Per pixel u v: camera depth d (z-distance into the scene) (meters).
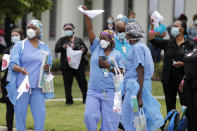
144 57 19.61
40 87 21.14
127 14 59.62
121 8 59.81
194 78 19.80
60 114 29.86
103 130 20.42
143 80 19.58
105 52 20.53
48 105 33.56
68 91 33.69
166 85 23.80
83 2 61.16
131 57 19.69
